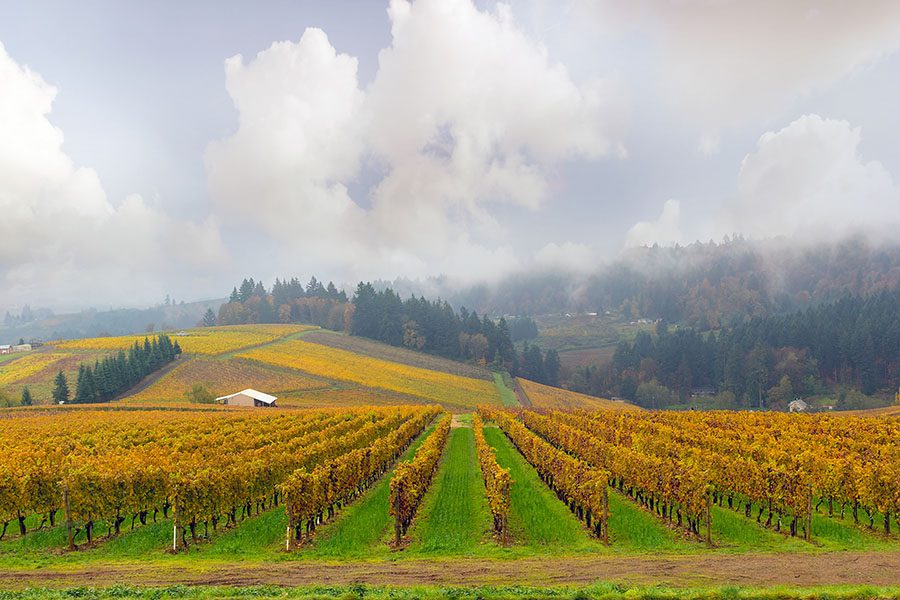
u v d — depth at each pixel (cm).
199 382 13012
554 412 8381
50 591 1677
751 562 1994
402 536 2456
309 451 3728
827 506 3086
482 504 3067
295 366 14700
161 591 1659
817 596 1580
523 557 2108
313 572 1909
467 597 1591
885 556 2091
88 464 2795
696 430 5072
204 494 2427
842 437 4866
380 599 1582
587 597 1588
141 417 7981
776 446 3953
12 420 7644
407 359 17800
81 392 11488
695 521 2497
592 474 2580
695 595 1594
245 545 2356
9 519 2495
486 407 10169
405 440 5369
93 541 2458
